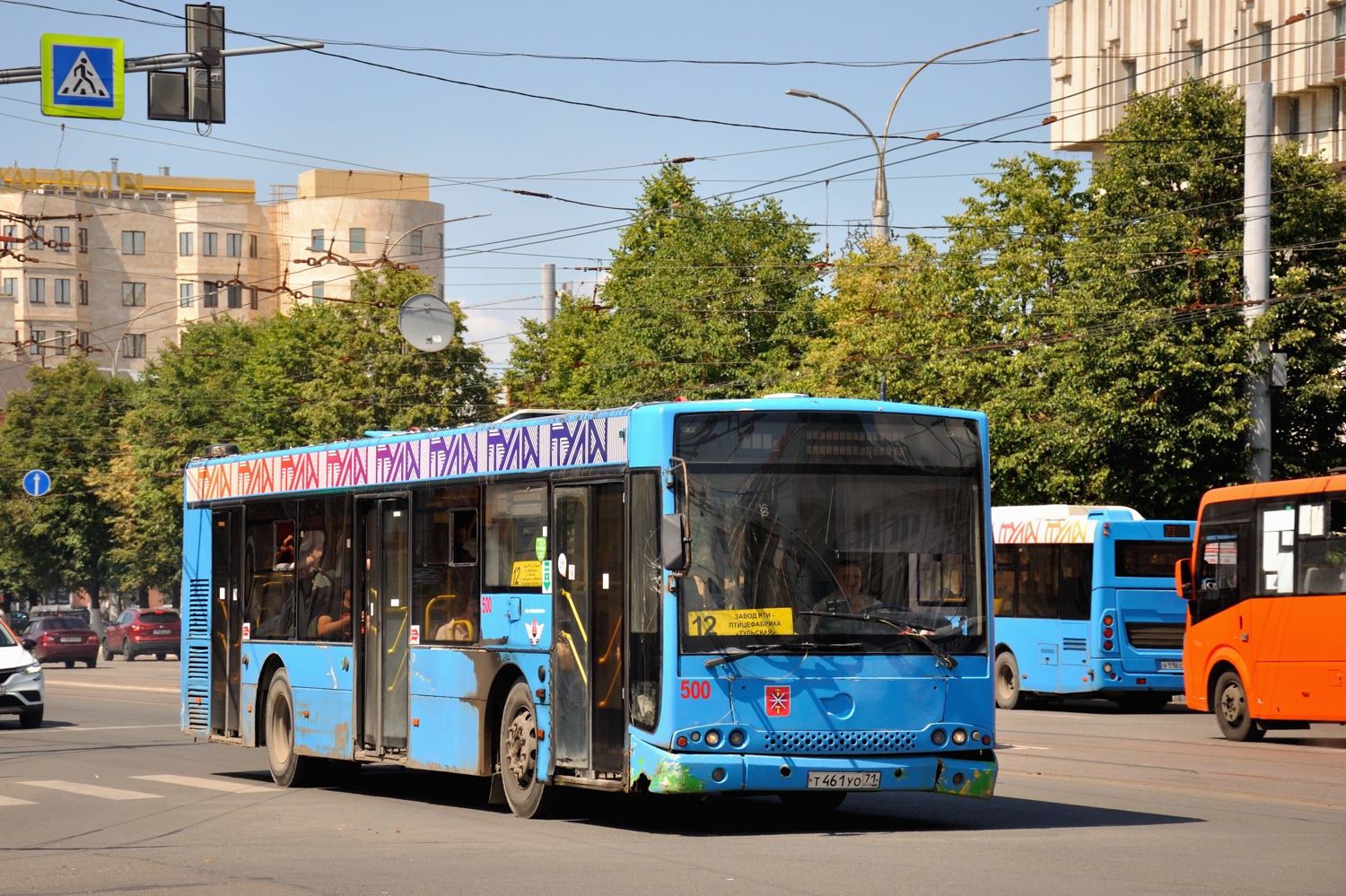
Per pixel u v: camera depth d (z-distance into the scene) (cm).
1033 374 4050
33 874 1209
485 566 1555
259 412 6544
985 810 1543
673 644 1301
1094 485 3834
